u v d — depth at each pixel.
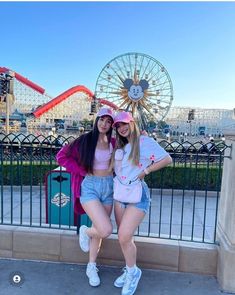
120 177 2.62
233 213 2.79
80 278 2.98
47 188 4.09
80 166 2.75
